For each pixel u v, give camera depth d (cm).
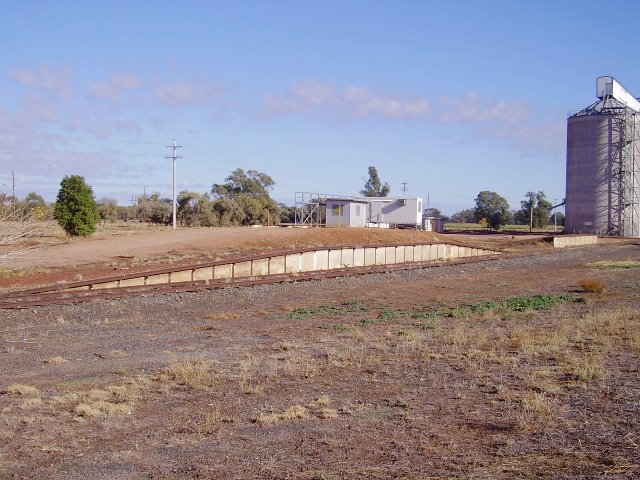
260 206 9838
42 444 887
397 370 1338
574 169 10550
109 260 3859
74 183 5416
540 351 1499
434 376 1274
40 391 1194
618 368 1294
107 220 10419
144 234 5519
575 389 1131
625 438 839
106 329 1969
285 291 3072
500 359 1397
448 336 1731
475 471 731
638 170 10275
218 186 12519
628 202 10169
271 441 884
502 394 1105
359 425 952
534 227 14688
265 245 5084
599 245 8019
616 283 3466
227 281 3259
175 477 750
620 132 10169
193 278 3409
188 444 879
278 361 1455
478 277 3934
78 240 4934
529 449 810
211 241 4984
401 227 9006
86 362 1466
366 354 1519
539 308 2427
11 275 3155
